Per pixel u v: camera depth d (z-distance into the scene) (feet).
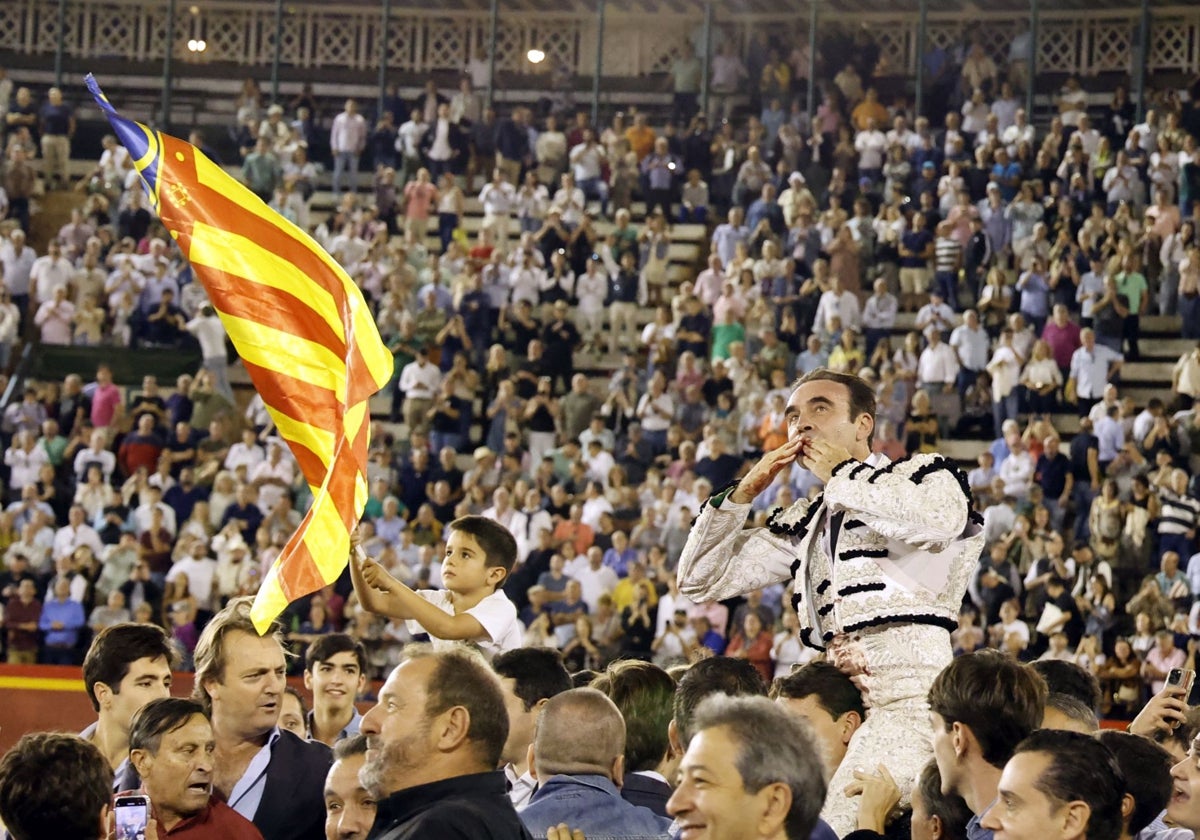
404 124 306.14
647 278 273.75
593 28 361.51
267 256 63.26
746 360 236.02
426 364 240.12
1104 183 277.85
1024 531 192.34
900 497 56.44
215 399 235.61
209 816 59.98
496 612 68.44
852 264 255.29
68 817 48.14
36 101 321.32
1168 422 216.95
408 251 265.75
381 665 177.37
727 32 355.56
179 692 173.99
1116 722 161.38
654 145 306.14
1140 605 183.32
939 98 319.88
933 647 57.82
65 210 297.53
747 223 277.44
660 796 56.95
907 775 55.93
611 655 182.70
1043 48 343.46
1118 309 243.60
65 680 180.55
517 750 63.67
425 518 207.62
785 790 40.32
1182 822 57.98
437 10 363.97
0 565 206.59
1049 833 43.96
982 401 234.38
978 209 268.41
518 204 285.02
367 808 56.85
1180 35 337.11
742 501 61.05
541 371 248.73
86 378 252.83
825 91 317.01
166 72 322.96
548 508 210.79
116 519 205.87
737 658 59.26
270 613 53.83
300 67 364.79
